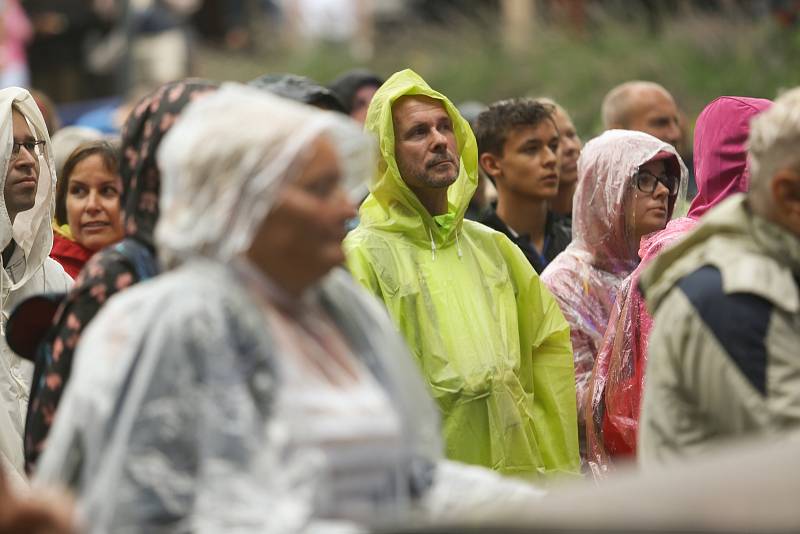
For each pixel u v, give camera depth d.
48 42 39.81
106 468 6.83
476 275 11.75
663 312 8.17
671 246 8.31
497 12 35.72
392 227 11.61
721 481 5.66
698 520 5.43
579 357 12.81
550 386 11.90
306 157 7.19
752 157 8.12
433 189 11.71
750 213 8.15
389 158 11.61
